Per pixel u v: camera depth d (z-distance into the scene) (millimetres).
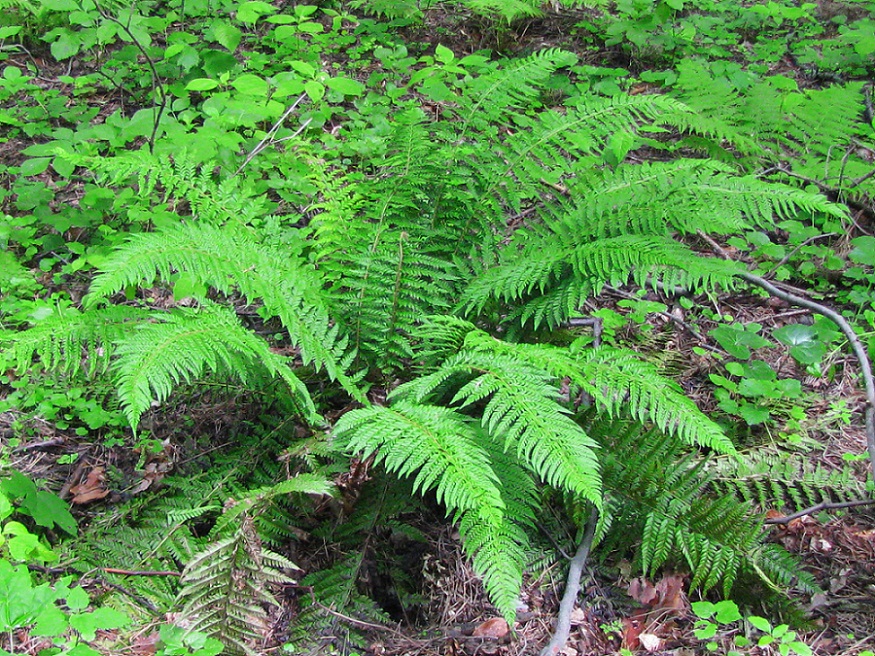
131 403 2545
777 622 3041
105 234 4512
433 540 3289
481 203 3916
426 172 3803
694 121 5164
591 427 3324
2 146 5238
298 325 3189
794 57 6621
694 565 3146
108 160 3592
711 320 4441
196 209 3676
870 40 5887
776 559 3102
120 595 2979
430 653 2963
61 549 3107
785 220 4801
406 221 3770
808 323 4406
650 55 6426
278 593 3135
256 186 4727
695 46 6594
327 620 3008
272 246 3596
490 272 3666
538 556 3240
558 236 3740
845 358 4164
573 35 6699
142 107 5672
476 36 6688
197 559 2775
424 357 3562
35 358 3779
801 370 4152
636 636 3027
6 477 3258
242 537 2830
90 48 6051
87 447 3592
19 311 4082
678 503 3178
